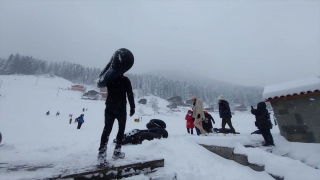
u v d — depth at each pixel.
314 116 5.34
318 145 4.99
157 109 65.75
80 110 44.41
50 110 40.47
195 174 3.65
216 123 32.06
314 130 5.30
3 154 4.02
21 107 39.78
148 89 115.75
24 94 65.25
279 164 3.81
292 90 5.70
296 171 3.54
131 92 3.30
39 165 2.79
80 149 5.41
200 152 5.03
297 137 5.62
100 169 2.56
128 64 2.85
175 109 76.94
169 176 3.04
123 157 3.25
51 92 78.62
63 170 2.50
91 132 13.38
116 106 3.08
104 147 2.87
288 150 5.10
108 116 3.06
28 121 23.67
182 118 47.44
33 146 5.70
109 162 2.93
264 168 3.97
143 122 32.16
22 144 5.96
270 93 6.29
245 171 4.11
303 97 5.59
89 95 80.81
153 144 5.08
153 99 82.75
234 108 93.38
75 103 55.66
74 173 2.38
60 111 40.62
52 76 126.31
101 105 56.94
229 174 3.96
